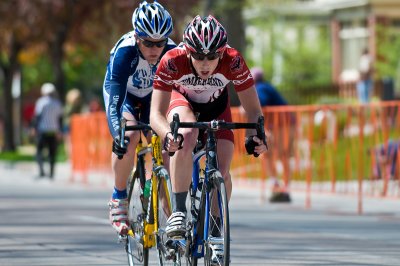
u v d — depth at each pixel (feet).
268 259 59.93
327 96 183.73
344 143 93.15
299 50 271.08
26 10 191.62
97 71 305.53
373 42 228.43
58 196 114.93
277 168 102.17
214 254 44.73
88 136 143.33
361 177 90.63
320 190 96.43
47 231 76.13
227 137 48.73
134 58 52.11
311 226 79.66
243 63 47.65
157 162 51.01
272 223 82.17
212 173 45.80
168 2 173.78
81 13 195.83
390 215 88.02
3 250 64.69
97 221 84.17
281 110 100.42
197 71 46.65
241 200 106.42
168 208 49.47
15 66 231.71
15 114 301.84
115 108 51.52
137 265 54.44
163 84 47.47
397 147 87.04
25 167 182.09
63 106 200.75
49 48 215.51
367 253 62.75
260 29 270.87
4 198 111.55
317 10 287.28
